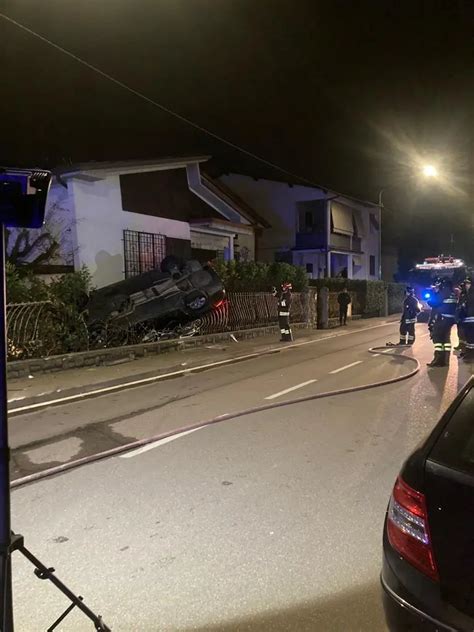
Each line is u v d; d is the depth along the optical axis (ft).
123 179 52.54
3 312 6.66
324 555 10.85
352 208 110.42
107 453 17.83
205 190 65.26
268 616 8.96
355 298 88.38
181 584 9.94
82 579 10.18
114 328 40.14
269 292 61.41
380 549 11.05
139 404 25.54
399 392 26.78
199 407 24.49
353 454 17.20
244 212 73.77
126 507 13.46
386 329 68.49
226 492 14.25
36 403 26.11
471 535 6.18
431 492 6.70
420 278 86.33
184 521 12.56
